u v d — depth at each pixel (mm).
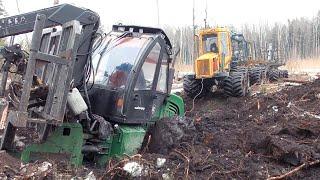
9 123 5012
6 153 4938
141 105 6199
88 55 5547
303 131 7426
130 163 5086
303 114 9516
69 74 4895
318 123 7930
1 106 5320
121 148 5910
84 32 5430
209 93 15328
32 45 4703
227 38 15086
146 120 6340
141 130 6219
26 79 4695
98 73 6312
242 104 13305
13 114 4789
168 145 6172
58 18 5238
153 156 5613
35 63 4793
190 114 11500
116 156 5719
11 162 4750
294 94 12578
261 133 7348
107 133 5727
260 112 10969
